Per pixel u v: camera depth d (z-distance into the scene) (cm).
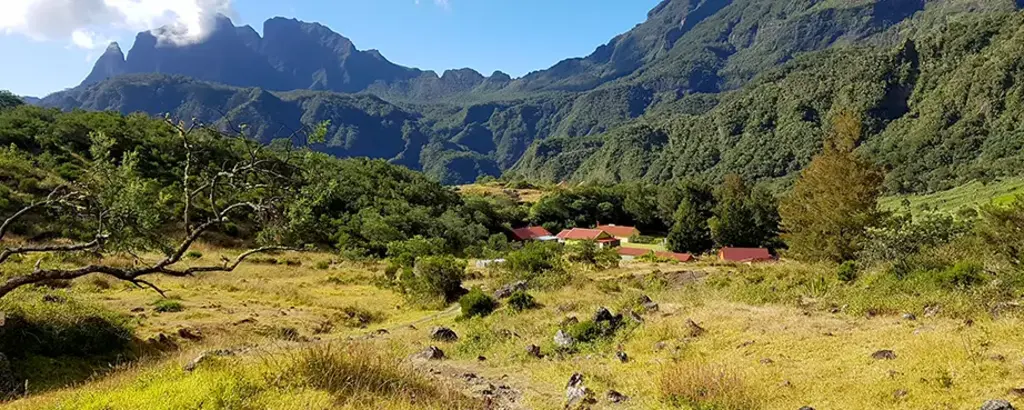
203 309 1870
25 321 1084
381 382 841
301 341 1518
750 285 2014
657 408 774
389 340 1491
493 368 1152
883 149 15662
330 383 787
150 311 1745
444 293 2552
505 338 1416
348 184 6600
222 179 1038
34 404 762
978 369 727
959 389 678
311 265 3931
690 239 7194
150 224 1067
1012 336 853
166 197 1119
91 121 6034
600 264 4122
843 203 2933
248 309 1981
